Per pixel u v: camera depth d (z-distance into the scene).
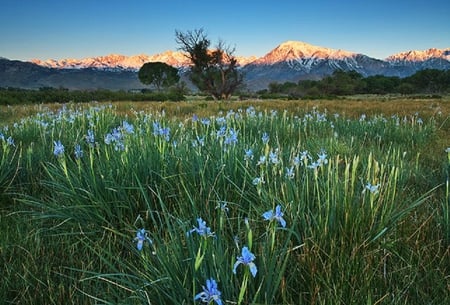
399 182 4.95
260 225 3.65
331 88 114.38
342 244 3.07
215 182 4.36
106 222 4.08
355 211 3.44
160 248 2.74
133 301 2.67
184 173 4.50
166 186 4.64
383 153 7.10
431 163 6.83
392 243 3.31
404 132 9.53
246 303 2.36
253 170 4.61
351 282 2.77
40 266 3.38
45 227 4.20
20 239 3.78
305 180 4.07
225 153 4.91
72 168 4.93
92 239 3.92
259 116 10.36
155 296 2.58
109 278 3.12
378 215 3.66
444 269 3.06
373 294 2.74
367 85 129.25
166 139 5.45
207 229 2.31
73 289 3.04
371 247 3.30
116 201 4.18
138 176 4.61
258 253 3.03
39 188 5.43
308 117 11.23
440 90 127.38
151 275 2.72
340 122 11.27
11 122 12.23
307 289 2.80
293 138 8.55
